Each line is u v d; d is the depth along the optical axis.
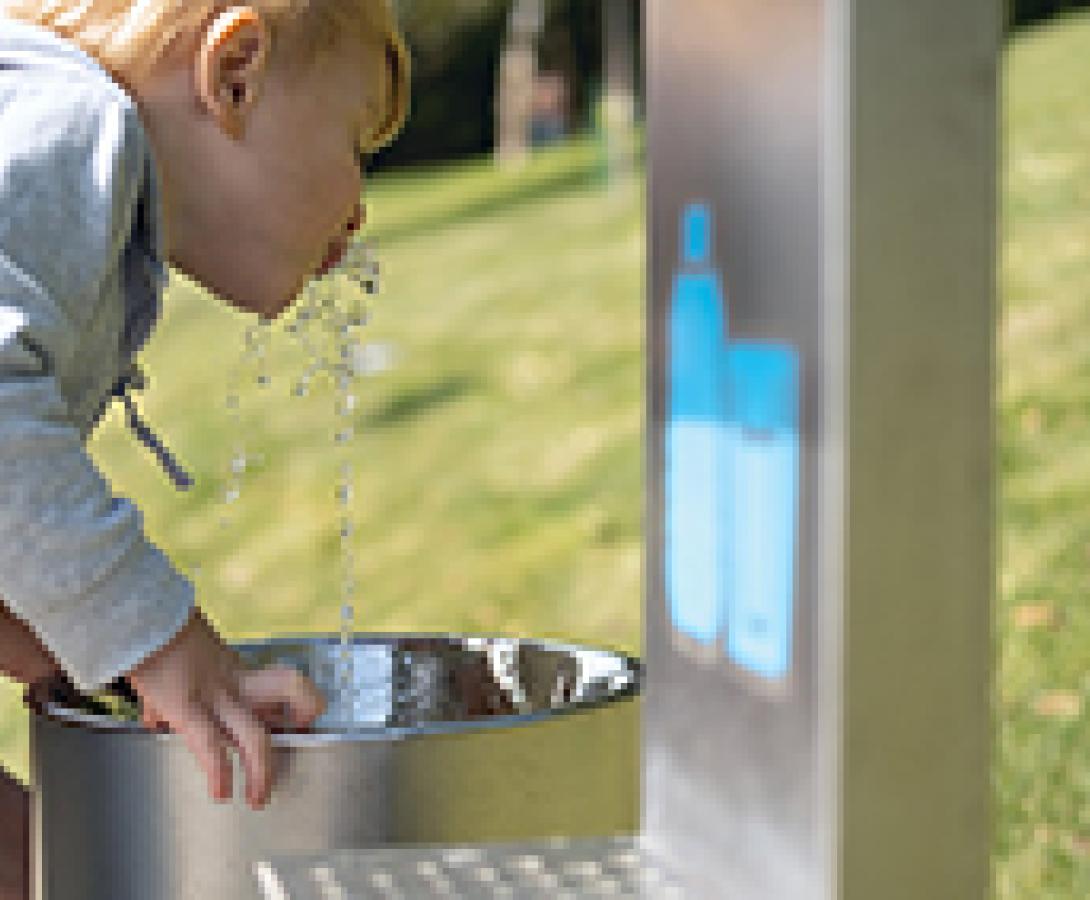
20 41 1.26
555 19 15.09
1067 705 2.76
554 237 9.42
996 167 0.78
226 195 1.32
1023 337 5.30
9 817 1.45
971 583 0.79
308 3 1.31
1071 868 2.22
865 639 0.78
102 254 1.21
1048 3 12.60
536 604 4.04
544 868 1.01
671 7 0.96
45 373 1.19
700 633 0.95
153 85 1.29
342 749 1.17
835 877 0.79
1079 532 3.66
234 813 1.17
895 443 0.78
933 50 0.77
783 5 0.82
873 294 0.77
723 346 0.90
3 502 1.15
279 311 1.38
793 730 0.83
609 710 1.26
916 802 0.80
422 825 1.17
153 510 5.50
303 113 1.33
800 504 0.81
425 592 4.29
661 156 0.99
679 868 0.98
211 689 1.21
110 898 1.22
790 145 0.81
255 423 6.30
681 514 0.98
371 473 5.52
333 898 0.96
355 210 1.40
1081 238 6.35
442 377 6.53
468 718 1.60
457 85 18.16
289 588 4.54
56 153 1.20
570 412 5.78
